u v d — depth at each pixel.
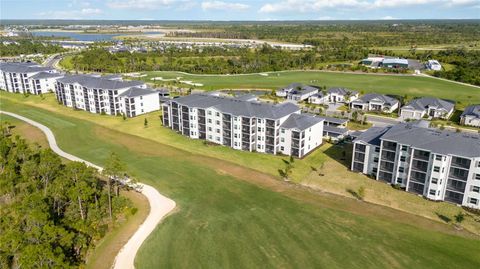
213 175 95.81
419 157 83.00
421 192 84.75
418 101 159.50
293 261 61.72
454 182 80.25
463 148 79.19
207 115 119.44
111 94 152.50
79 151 113.12
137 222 74.06
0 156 93.75
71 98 168.25
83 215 74.25
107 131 133.75
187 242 67.00
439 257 62.75
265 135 110.38
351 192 86.81
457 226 72.56
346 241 67.12
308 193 86.25
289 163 103.56
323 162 104.62
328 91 189.50
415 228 71.62
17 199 78.56
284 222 73.38
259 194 85.50
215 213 76.94
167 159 106.62
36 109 167.25
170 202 81.62
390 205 80.88
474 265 60.81
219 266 60.62
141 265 61.53
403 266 60.47
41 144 119.50
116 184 87.19
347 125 140.88
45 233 59.62
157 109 163.12
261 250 64.62
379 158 91.12
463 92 199.62
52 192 74.56
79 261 63.06
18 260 57.50
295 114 113.81
